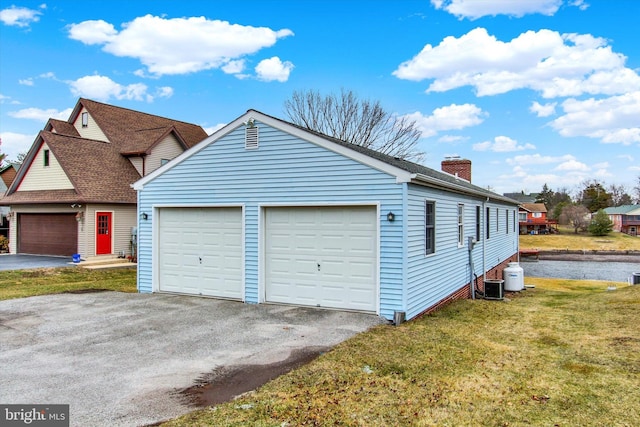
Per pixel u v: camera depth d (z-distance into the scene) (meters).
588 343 6.95
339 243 8.91
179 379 5.23
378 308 8.35
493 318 9.12
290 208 9.45
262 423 4.11
